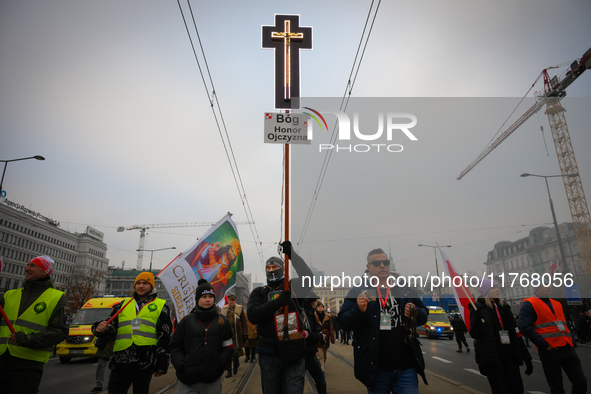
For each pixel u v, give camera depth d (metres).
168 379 7.33
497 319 4.19
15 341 3.40
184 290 6.24
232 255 6.88
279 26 5.12
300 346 3.58
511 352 4.12
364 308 3.43
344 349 13.70
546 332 4.38
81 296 60.91
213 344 3.71
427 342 18.88
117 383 4.00
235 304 8.65
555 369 4.36
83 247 97.88
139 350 4.02
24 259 75.38
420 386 6.48
